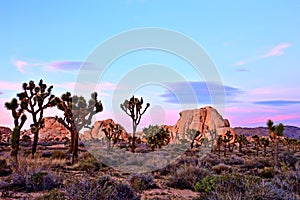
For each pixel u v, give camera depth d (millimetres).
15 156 17625
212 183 10148
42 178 10203
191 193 10625
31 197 8500
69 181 9367
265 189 7590
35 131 25406
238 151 46719
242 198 7223
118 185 8750
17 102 20484
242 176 9133
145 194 10195
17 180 10195
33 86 25344
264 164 23750
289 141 54812
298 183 10203
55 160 18547
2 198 8562
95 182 8062
